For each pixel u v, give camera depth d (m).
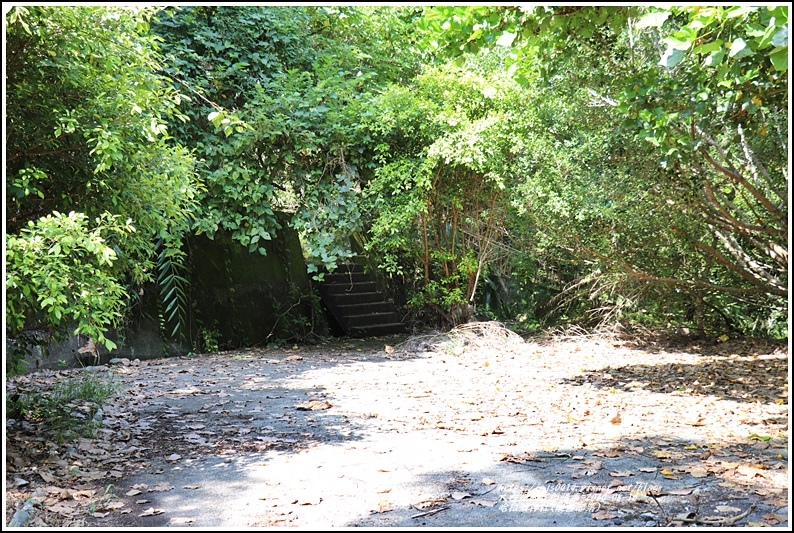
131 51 5.27
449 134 10.30
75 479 4.30
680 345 10.55
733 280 10.41
